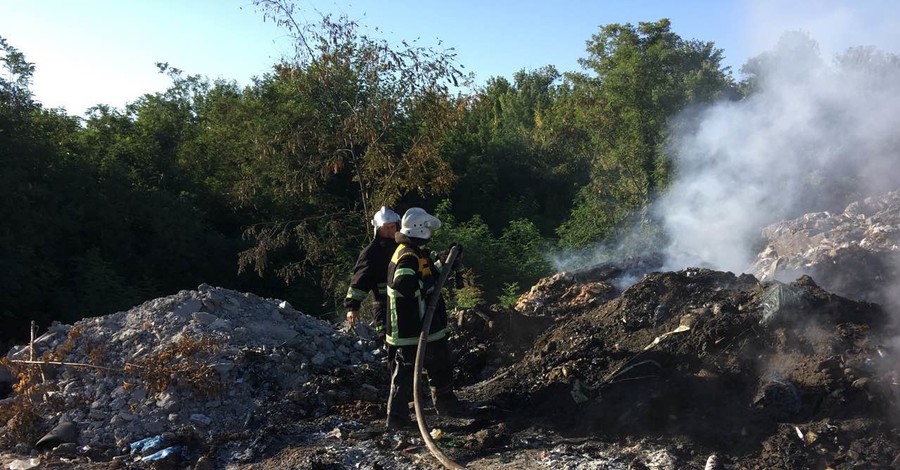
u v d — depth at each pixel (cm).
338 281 1259
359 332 719
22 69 1881
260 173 1526
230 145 2484
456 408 527
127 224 2078
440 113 1030
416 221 496
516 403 530
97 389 538
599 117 2412
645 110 2280
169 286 2141
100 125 2648
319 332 669
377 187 1081
